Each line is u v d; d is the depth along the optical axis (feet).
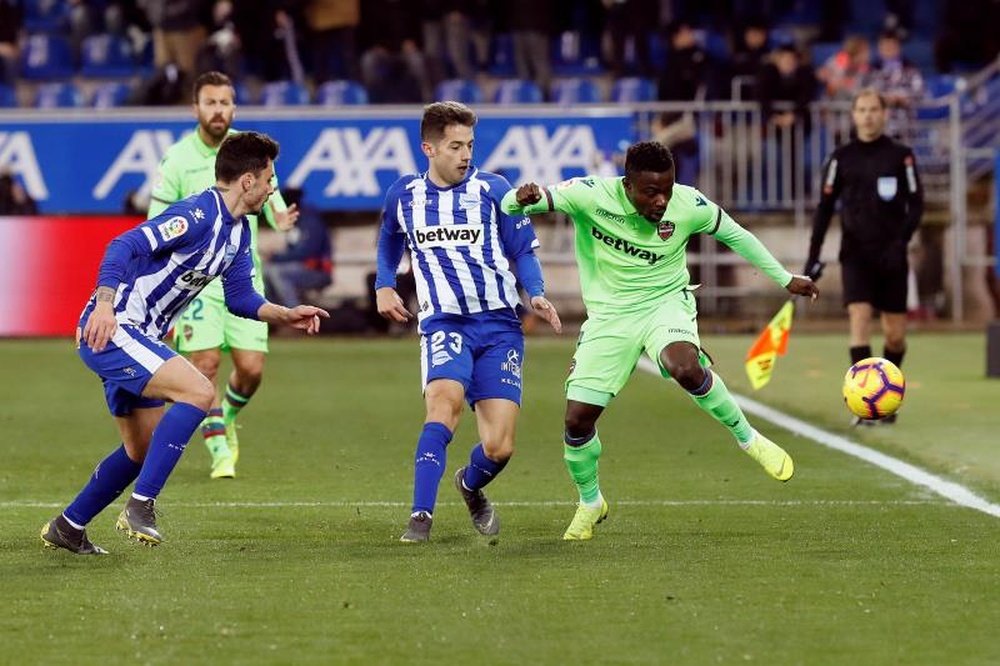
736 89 236.63
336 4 263.08
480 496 85.40
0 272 217.36
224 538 83.87
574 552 79.46
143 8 278.05
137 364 77.30
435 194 83.87
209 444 108.47
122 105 250.37
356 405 151.84
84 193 222.48
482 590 70.23
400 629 63.21
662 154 81.25
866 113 136.05
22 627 63.62
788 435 127.13
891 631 62.75
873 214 136.98
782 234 238.48
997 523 87.15
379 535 84.79
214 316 109.81
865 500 95.71
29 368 188.44
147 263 77.30
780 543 81.71
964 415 138.82
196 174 110.11
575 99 263.08
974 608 66.49
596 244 84.74
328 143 223.92
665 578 72.79
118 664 58.29
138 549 80.48
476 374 84.12
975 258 243.40
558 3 278.05
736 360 191.93
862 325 138.51
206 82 109.40
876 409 96.32
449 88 256.93
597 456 83.35
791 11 283.38
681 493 99.30
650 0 265.95
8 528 87.15
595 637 61.93
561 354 204.74
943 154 243.60
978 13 268.41
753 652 59.67
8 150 221.66
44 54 278.26
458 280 83.46
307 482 105.29
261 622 64.39
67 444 125.90
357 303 233.55
